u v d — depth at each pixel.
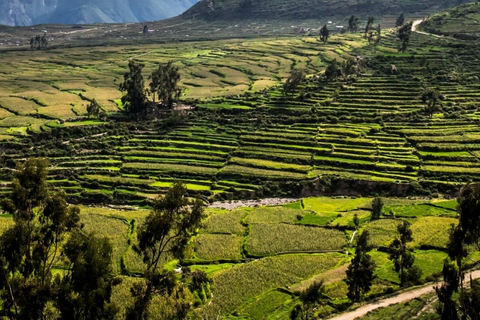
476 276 66.62
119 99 188.75
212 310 67.88
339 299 68.62
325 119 156.62
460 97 165.25
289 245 88.50
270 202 116.62
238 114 165.62
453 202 106.81
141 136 152.25
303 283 74.25
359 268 66.25
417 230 89.56
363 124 152.62
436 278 71.88
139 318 48.28
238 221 100.25
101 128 154.62
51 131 148.25
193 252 86.12
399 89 175.12
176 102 180.62
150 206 113.75
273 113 164.25
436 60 198.50
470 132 141.12
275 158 134.00
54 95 190.75
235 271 78.50
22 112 167.00
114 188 121.44
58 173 127.88
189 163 133.62
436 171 121.12
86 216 101.38
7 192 116.44
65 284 45.38
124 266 78.56
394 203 110.00
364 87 179.25
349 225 95.69
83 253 45.81
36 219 63.97
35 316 44.59
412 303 62.28
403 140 139.75
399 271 74.31
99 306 44.59
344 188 121.31
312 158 132.62
